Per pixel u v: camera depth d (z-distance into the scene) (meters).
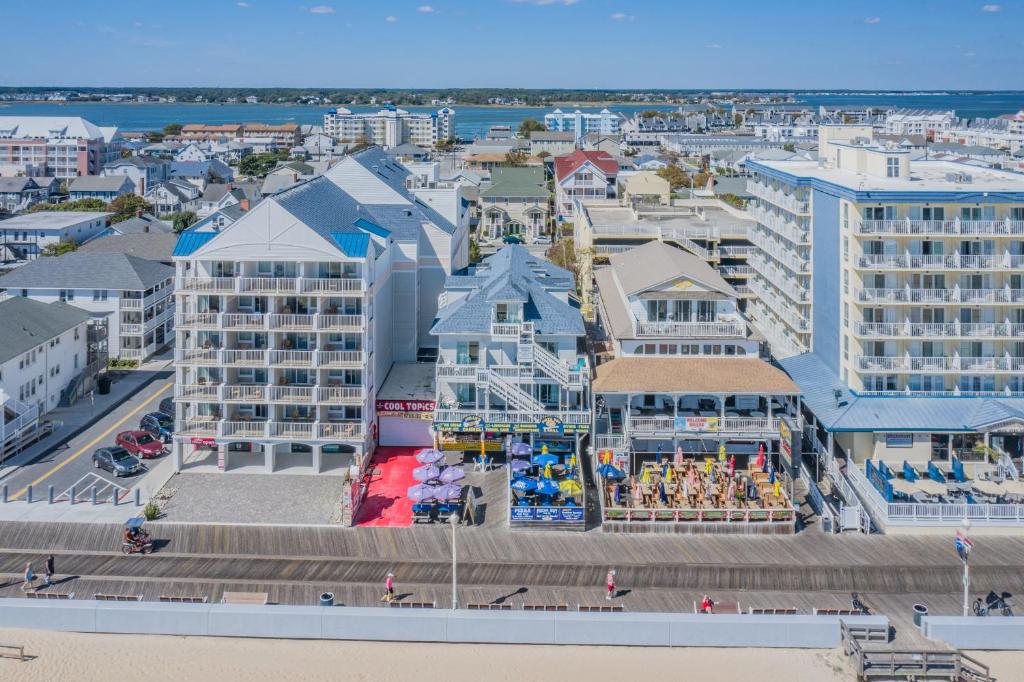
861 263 60.97
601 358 66.81
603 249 92.50
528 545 50.94
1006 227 60.59
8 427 63.34
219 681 38.97
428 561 49.00
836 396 62.94
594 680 39.41
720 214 105.00
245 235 60.22
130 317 87.69
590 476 60.59
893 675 39.09
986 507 52.19
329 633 42.78
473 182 190.62
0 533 51.41
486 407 60.69
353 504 54.12
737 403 63.59
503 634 42.56
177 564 48.44
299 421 61.75
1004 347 61.91
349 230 67.88
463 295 71.00
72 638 42.31
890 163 69.62
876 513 54.22
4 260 130.12
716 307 64.06
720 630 42.16
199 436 60.38
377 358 67.19
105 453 61.50
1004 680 38.88
